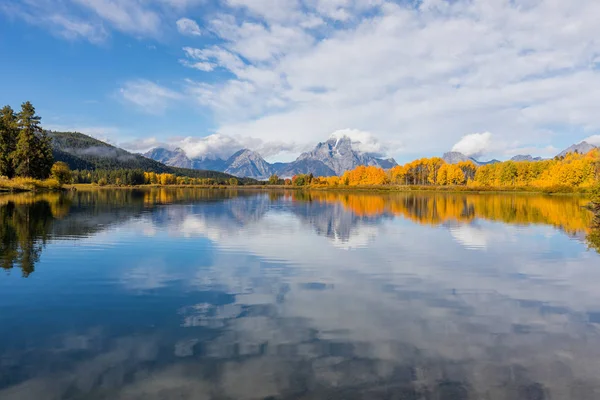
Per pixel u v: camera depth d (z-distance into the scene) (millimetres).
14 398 7406
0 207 45531
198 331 10797
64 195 79938
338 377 8367
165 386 7898
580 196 100188
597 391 8008
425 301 13977
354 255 22203
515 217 44781
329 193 138375
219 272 17719
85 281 15789
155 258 20453
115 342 10008
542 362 9289
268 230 32406
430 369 8836
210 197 96312
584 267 19672
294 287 15523
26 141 86750
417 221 40375
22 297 13625
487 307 13438
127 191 127812
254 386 7953
